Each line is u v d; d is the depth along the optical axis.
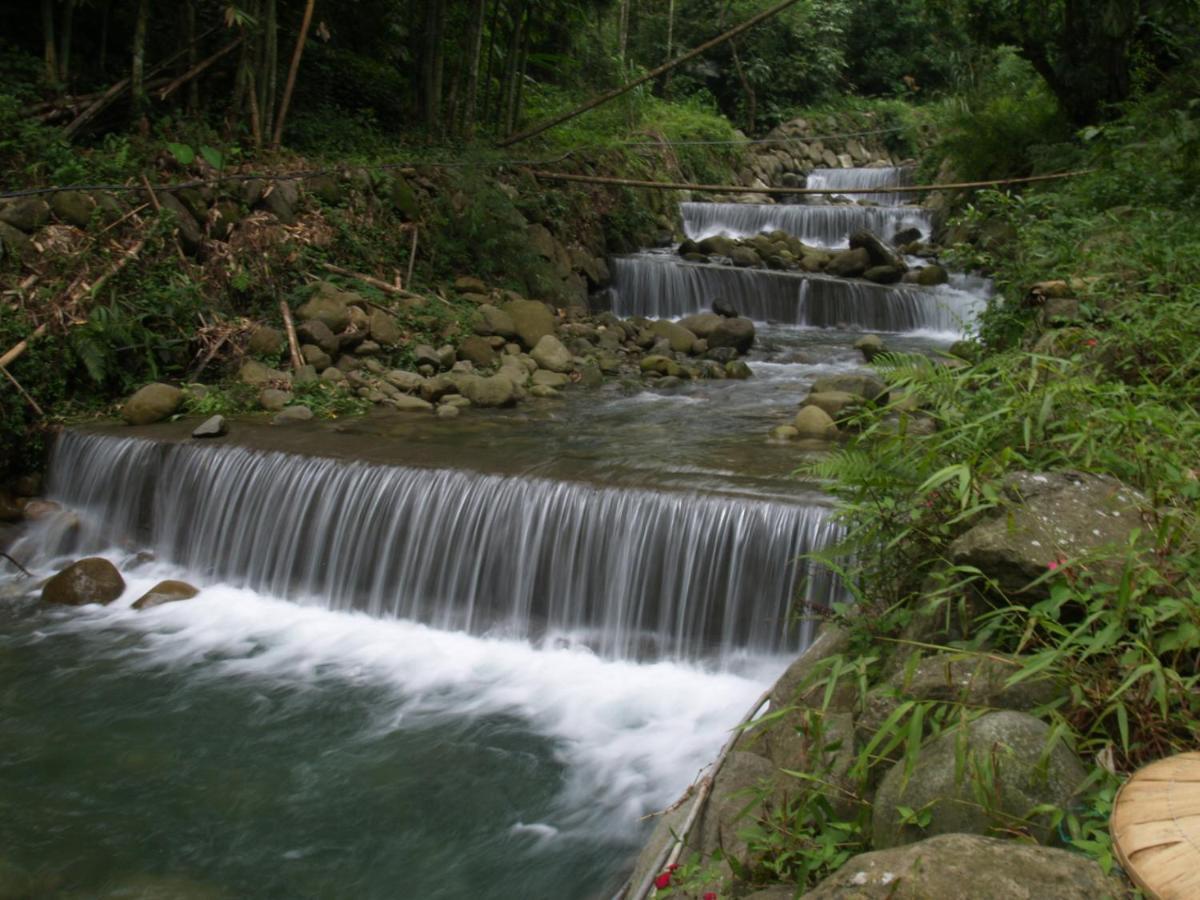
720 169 22.56
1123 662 2.68
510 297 12.17
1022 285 7.52
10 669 5.87
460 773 4.83
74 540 7.59
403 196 12.10
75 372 8.64
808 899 2.29
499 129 16.16
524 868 4.14
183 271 9.75
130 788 4.68
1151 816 2.14
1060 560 3.05
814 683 3.34
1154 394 4.20
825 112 28.48
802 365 11.72
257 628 6.47
